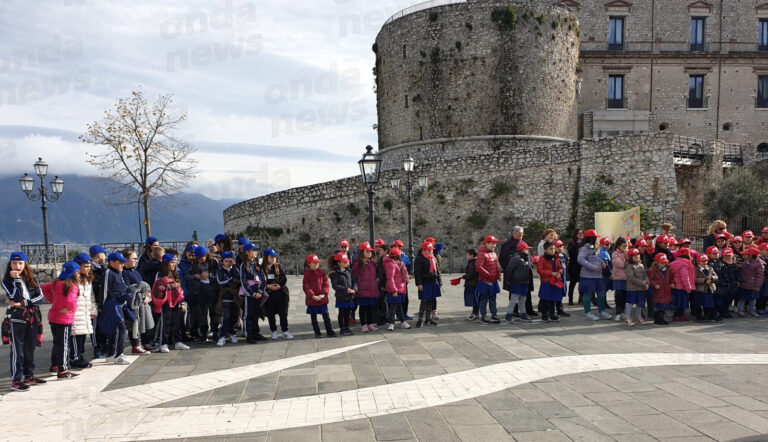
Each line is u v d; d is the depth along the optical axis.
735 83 38.19
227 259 9.34
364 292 9.88
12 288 6.64
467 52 30.70
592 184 24.48
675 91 37.91
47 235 19.56
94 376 7.15
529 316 11.30
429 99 31.78
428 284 10.22
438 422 5.03
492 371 6.79
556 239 10.87
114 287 7.98
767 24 38.56
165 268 8.84
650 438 4.52
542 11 30.81
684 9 38.00
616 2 37.69
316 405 5.62
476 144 30.81
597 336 8.97
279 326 11.03
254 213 32.66
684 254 10.25
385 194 27.88
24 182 19.83
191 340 9.76
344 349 8.41
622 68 37.66
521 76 30.38
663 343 8.33
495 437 4.62
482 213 26.45
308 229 29.58
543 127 30.80
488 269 10.34
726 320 10.68
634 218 17.75
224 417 5.31
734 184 23.89
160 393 6.25
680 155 24.39
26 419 5.40
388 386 6.25
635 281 9.93
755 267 10.84
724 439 4.47
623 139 23.95
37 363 8.14
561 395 5.75
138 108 24.86
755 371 6.59
